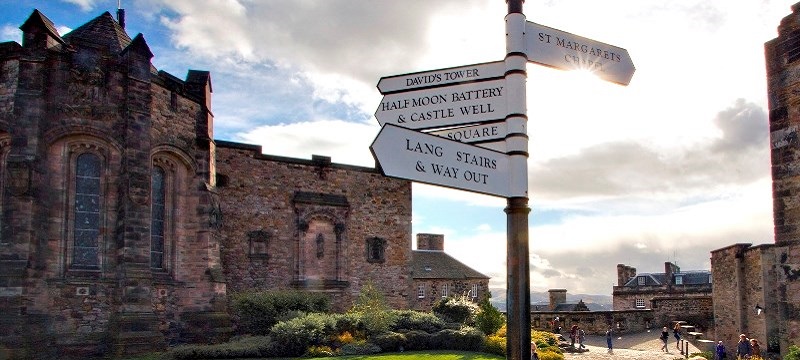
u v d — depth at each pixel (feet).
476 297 170.40
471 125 19.70
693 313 155.33
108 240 75.36
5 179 72.54
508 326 18.38
